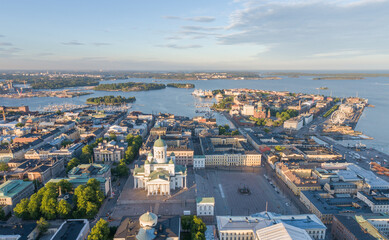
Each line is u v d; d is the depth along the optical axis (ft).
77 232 641.81
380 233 627.05
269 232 605.31
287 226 615.16
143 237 597.93
